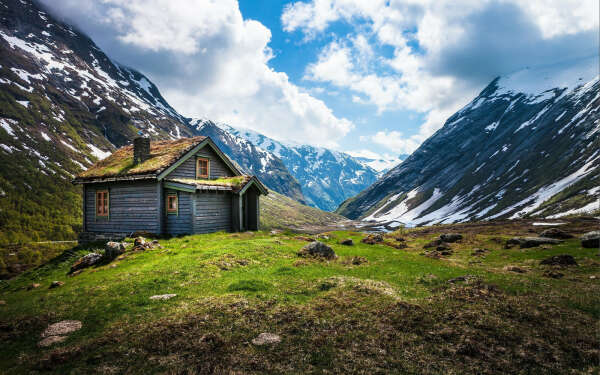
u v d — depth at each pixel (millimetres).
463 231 67062
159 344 8430
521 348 8180
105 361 7828
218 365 7398
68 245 59031
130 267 17625
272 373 7090
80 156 176625
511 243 31938
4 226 103438
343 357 7766
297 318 9969
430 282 14797
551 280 15547
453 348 8188
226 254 18438
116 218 31391
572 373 7105
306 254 19859
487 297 11844
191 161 32219
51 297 13266
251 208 35031
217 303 11086
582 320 9859
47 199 128875
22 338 9602
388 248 28000
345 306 11023
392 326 9477
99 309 11375
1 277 34312
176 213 28797
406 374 7086
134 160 32062
